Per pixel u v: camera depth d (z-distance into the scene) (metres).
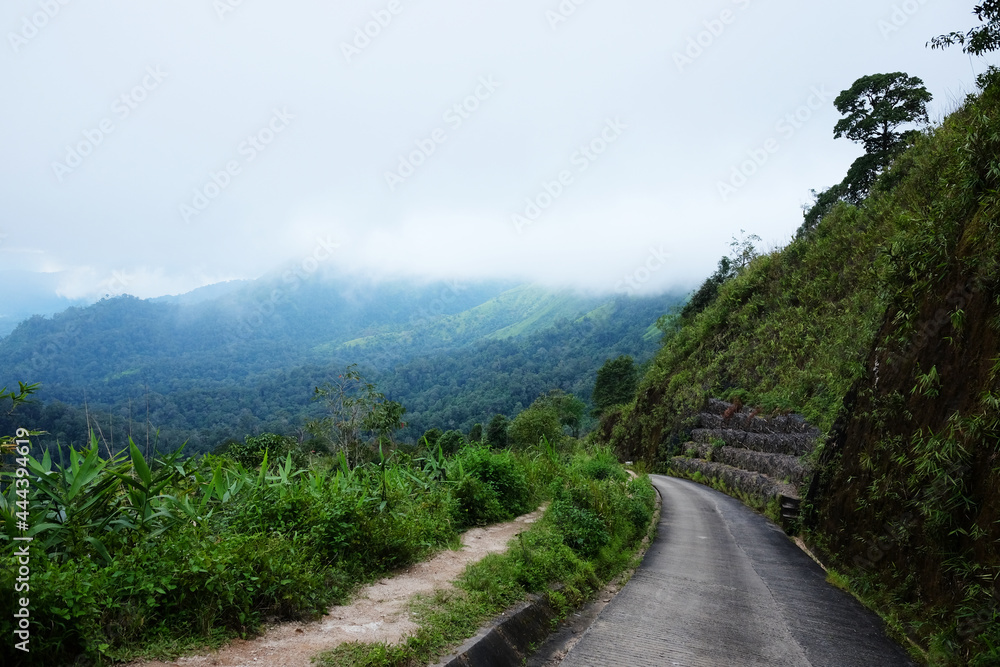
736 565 9.61
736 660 5.24
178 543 4.68
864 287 19.94
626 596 7.34
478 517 10.62
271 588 4.89
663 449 36.78
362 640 4.55
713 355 34.97
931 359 8.11
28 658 3.39
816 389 19.56
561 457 23.39
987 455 6.07
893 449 8.44
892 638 6.30
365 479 9.12
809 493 12.21
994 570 5.40
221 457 7.86
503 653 5.10
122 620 3.94
